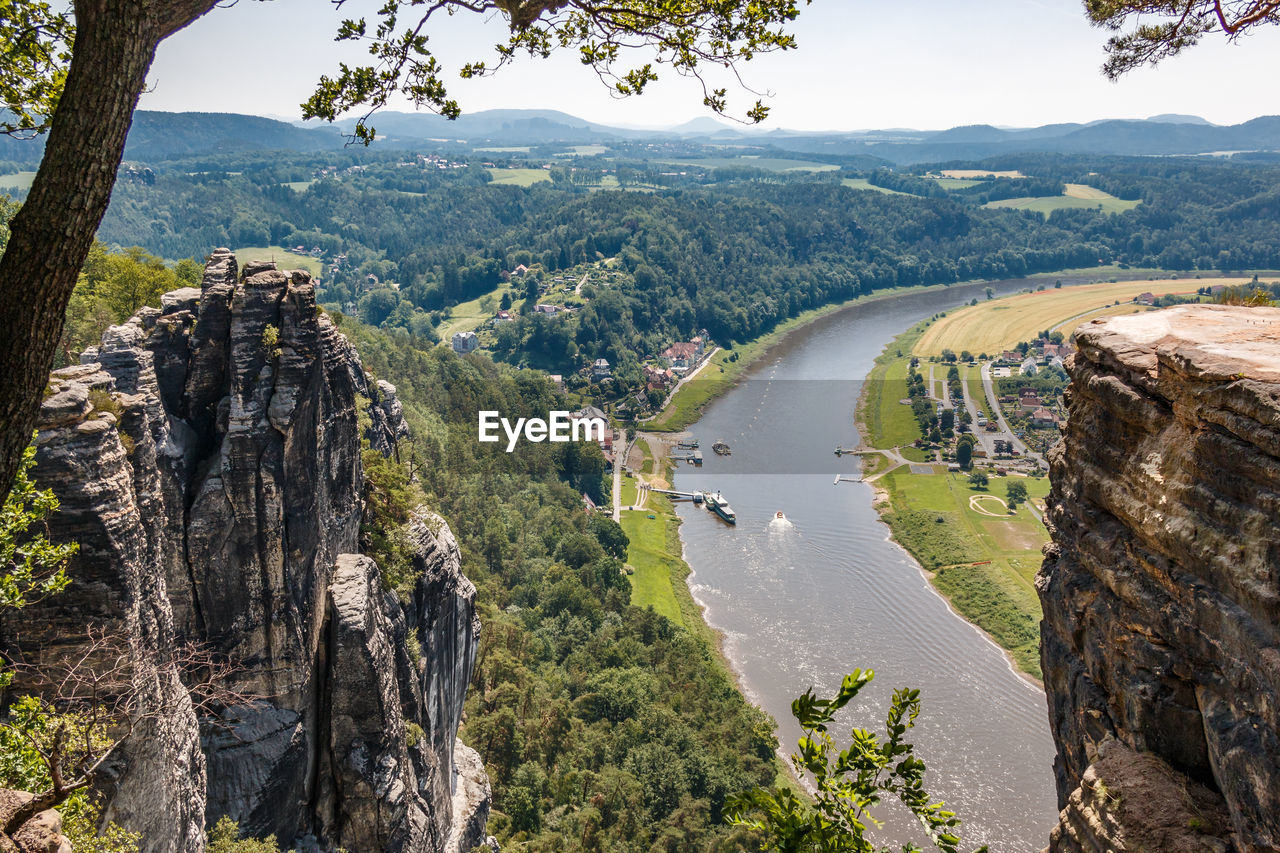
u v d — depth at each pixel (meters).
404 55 16.84
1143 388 17.52
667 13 16.53
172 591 38.03
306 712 41.12
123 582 28.39
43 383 12.63
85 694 28.08
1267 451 14.07
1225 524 14.94
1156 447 17.00
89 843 23.55
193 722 33.81
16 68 18.62
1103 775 16.88
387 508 53.59
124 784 28.78
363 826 42.00
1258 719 13.96
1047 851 18.86
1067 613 19.98
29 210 12.23
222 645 39.06
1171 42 25.27
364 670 41.75
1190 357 15.74
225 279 39.78
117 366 35.88
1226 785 14.64
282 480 38.88
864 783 14.56
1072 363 20.14
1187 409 15.95
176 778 31.41
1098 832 16.38
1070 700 20.23
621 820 75.69
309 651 40.84
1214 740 15.06
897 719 14.81
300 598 39.97
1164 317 19.39
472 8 16.28
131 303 78.88
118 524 28.38
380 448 74.56
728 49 16.98
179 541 37.75
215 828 37.31
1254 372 14.71
